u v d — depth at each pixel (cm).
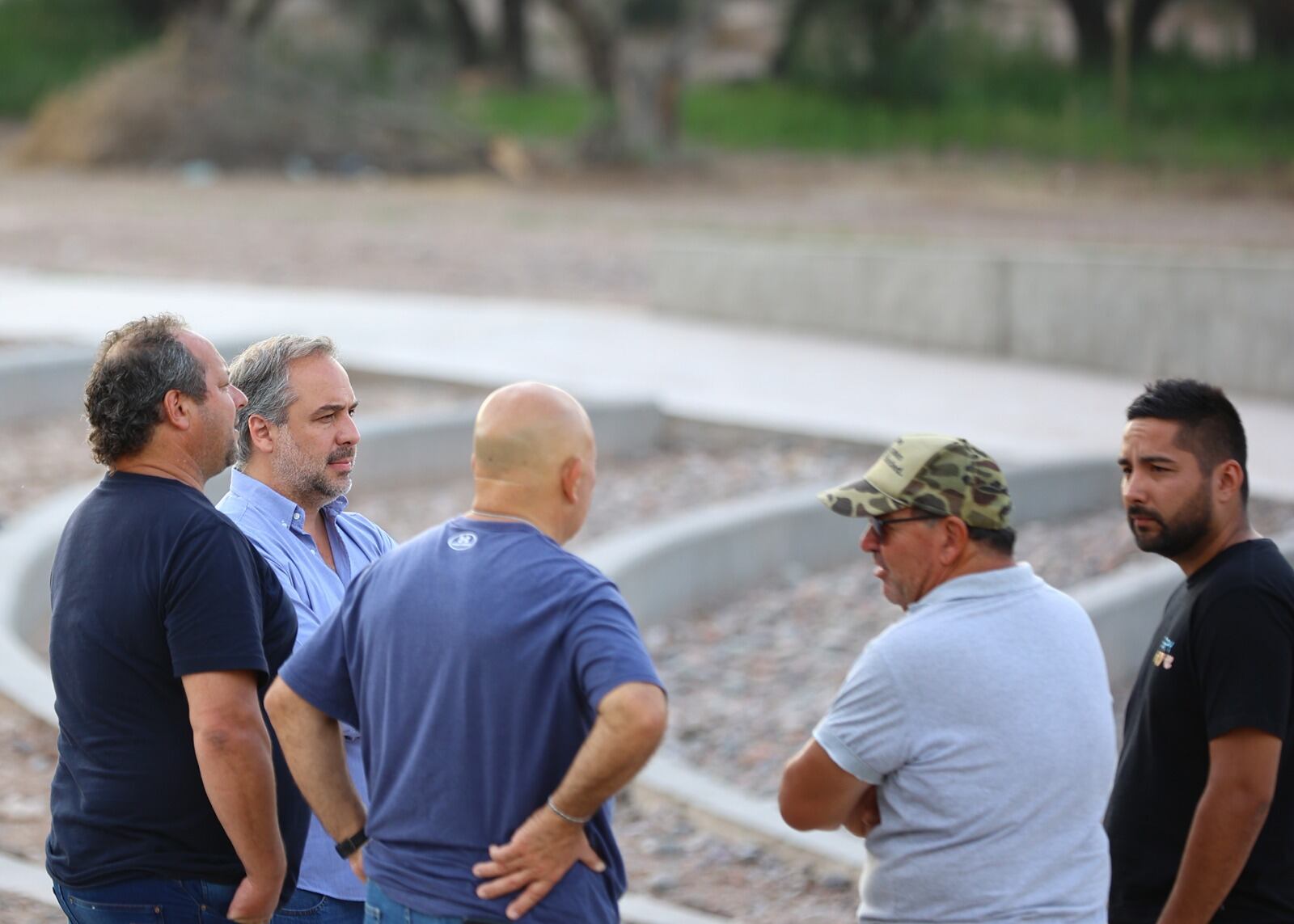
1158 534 942
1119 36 11550
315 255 6312
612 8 11131
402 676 816
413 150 10275
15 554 2261
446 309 4991
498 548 823
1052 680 826
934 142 11100
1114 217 7919
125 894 865
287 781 945
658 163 10344
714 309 4953
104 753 864
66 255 6112
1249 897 927
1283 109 11244
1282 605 900
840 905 1505
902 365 4300
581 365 4097
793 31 13325
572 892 803
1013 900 812
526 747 794
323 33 12319
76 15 13325
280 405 1063
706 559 2597
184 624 845
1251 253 5931
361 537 1159
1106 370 4188
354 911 1045
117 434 886
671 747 2031
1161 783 946
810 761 843
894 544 862
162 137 10075
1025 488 2900
